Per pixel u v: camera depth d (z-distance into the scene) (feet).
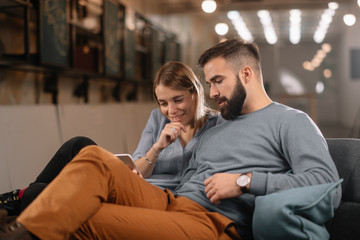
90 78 17.98
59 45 13.57
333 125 30.55
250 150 4.64
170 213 4.07
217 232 4.12
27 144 10.75
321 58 30.55
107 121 16.88
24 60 11.11
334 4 27.53
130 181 4.13
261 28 31.01
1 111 9.99
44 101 14.58
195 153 5.41
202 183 4.73
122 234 3.74
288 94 30.66
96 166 3.70
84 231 3.69
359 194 4.52
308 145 4.21
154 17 27.25
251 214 4.46
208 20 31.96
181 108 5.63
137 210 3.90
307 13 29.66
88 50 16.40
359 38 30.48
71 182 3.48
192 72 5.76
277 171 4.54
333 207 4.10
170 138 5.56
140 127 21.36
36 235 3.20
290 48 30.66
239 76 4.88
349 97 30.86
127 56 20.62
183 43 32.27
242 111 5.03
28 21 11.23
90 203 3.50
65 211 3.31
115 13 18.75
